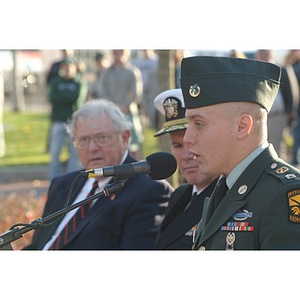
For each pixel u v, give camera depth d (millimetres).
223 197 6773
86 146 10266
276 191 6203
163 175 7391
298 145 23094
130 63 23938
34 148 30125
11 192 21969
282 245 6047
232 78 6422
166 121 9438
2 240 7289
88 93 24469
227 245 6387
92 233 9711
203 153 6496
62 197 10633
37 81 49188
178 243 8883
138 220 9602
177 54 19297
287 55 22359
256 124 6469
